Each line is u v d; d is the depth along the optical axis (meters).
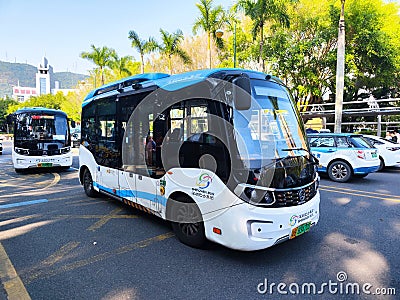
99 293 3.14
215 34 20.03
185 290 3.20
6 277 3.47
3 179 10.05
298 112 4.64
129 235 4.79
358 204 6.66
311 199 3.99
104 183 6.40
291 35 21.12
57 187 8.65
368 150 9.16
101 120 6.45
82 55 31.58
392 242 4.48
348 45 20.28
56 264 3.79
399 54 20.11
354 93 24.50
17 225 5.27
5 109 74.75
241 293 3.15
